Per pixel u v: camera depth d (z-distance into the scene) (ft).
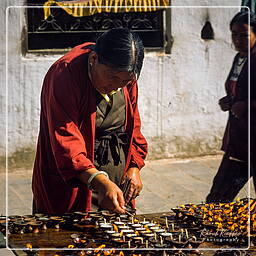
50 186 7.90
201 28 17.84
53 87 7.36
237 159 12.14
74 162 7.00
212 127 18.47
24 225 6.74
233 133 12.24
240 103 12.16
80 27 17.02
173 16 17.52
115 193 6.71
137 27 17.49
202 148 18.43
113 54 6.89
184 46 17.81
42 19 16.60
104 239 6.63
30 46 16.61
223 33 18.01
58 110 7.29
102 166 8.06
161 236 6.55
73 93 7.36
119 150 8.18
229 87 12.65
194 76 18.04
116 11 16.08
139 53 6.95
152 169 17.20
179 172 17.02
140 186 8.32
